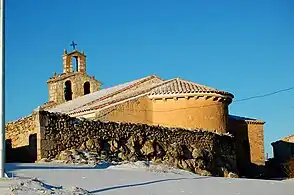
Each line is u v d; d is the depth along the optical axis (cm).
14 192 1162
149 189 1448
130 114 3084
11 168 1639
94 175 1645
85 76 4966
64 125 2131
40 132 2036
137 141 2422
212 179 1822
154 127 2534
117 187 1438
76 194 1246
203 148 2752
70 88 4906
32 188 1238
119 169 1902
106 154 2234
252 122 3869
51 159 2011
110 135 2312
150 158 2439
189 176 1884
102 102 3372
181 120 3084
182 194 1402
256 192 1557
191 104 3094
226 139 2989
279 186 1741
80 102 3975
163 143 2542
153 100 3178
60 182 1432
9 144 2241
